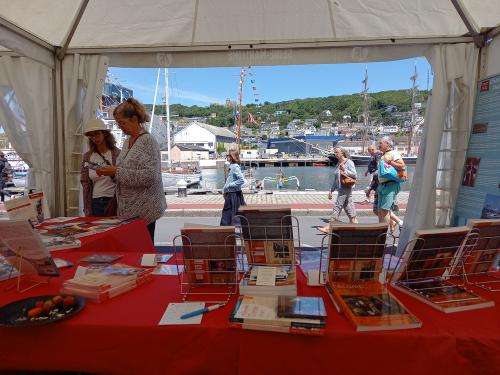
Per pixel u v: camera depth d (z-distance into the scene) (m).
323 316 1.18
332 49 3.85
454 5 3.23
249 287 1.39
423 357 1.12
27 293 1.50
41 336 1.22
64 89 4.13
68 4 3.33
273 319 1.16
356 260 1.46
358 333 1.13
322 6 3.43
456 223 3.70
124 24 3.71
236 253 1.47
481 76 3.62
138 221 2.79
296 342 1.15
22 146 4.13
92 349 1.22
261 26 3.69
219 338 1.18
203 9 3.51
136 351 1.21
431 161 3.75
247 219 1.53
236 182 5.98
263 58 3.92
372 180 9.47
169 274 1.70
